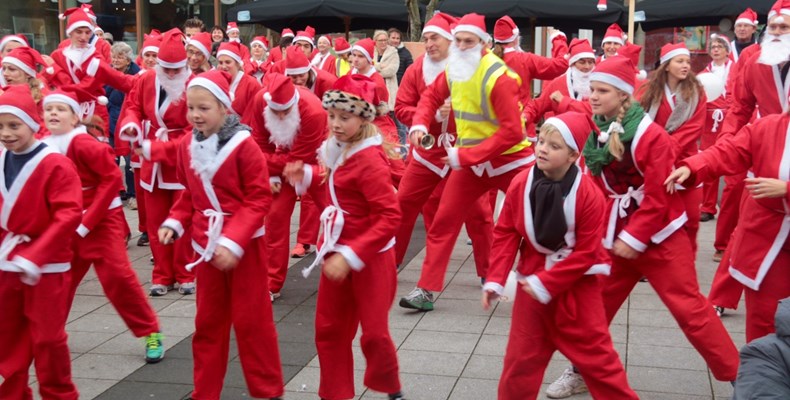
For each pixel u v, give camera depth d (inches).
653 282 181.8
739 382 143.3
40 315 168.2
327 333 176.6
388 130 303.3
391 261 175.5
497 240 163.9
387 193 167.3
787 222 170.2
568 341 159.8
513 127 230.8
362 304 172.4
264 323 177.8
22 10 772.6
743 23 388.8
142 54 390.6
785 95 230.5
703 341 179.9
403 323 245.1
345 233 170.9
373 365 175.3
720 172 175.9
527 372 162.9
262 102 250.1
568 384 193.8
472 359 215.8
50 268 168.1
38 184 167.3
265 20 533.3
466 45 237.0
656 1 521.7
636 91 222.7
